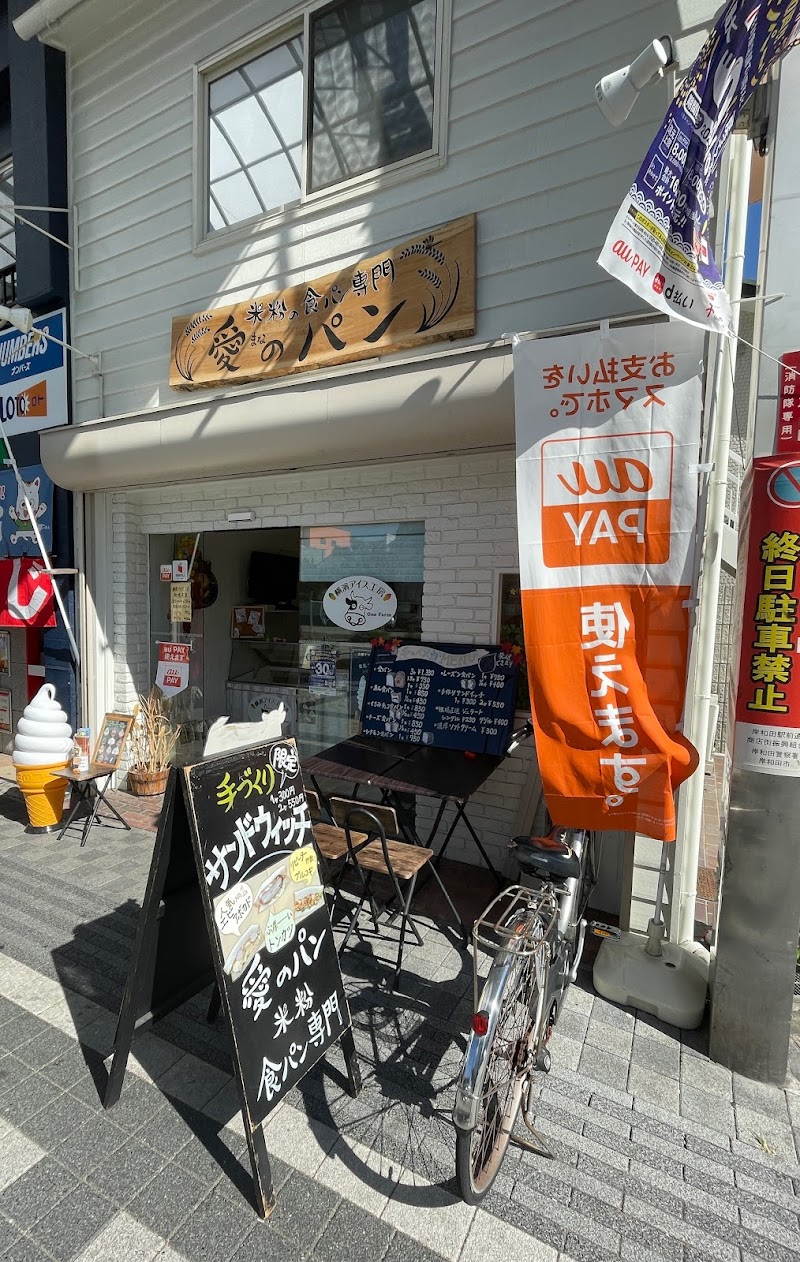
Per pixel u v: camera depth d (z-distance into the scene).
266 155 4.45
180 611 5.86
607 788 2.54
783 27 2.09
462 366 3.28
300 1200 1.91
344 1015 2.33
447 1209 1.90
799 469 2.26
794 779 2.32
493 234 3.56
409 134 3.89
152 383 5.09
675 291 2.22
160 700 5.89
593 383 2.53
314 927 2.31
